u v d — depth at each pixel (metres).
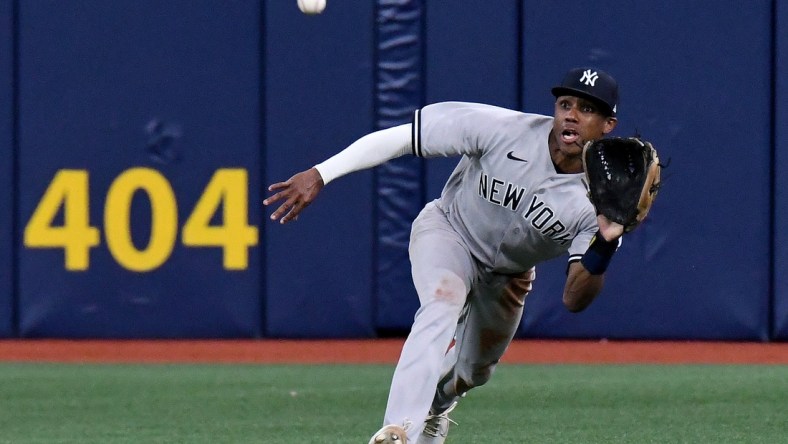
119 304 40.44
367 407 27.67
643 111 39.22
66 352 38.47
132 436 23.83
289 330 40.12
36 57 40.22
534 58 39.12
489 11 39.31
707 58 39.16
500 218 18.20
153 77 40.22
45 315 40.44
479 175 18.14
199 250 40.22
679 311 39.59
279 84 39.88
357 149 17.86
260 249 40.09
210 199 40.16
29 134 40.25
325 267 39.97
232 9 40.00
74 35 40.22
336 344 39.62
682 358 36.88
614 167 15.77
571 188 17.53
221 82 40.06
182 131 40.19
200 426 25.05
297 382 31.91
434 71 39.41
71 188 40.28
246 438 23.47
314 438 23.41
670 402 28.06
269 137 39.88
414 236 19.11
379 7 39.66
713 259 39.44
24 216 40.34
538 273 39.84
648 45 39.12
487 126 17.77
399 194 39.81
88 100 40.22
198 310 40.31
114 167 40.25
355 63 39.66
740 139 39.19
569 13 39.12
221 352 38.34
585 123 17.06
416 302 39.88
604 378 32.34
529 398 28.77
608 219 15.81
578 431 24.12
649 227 39.50
